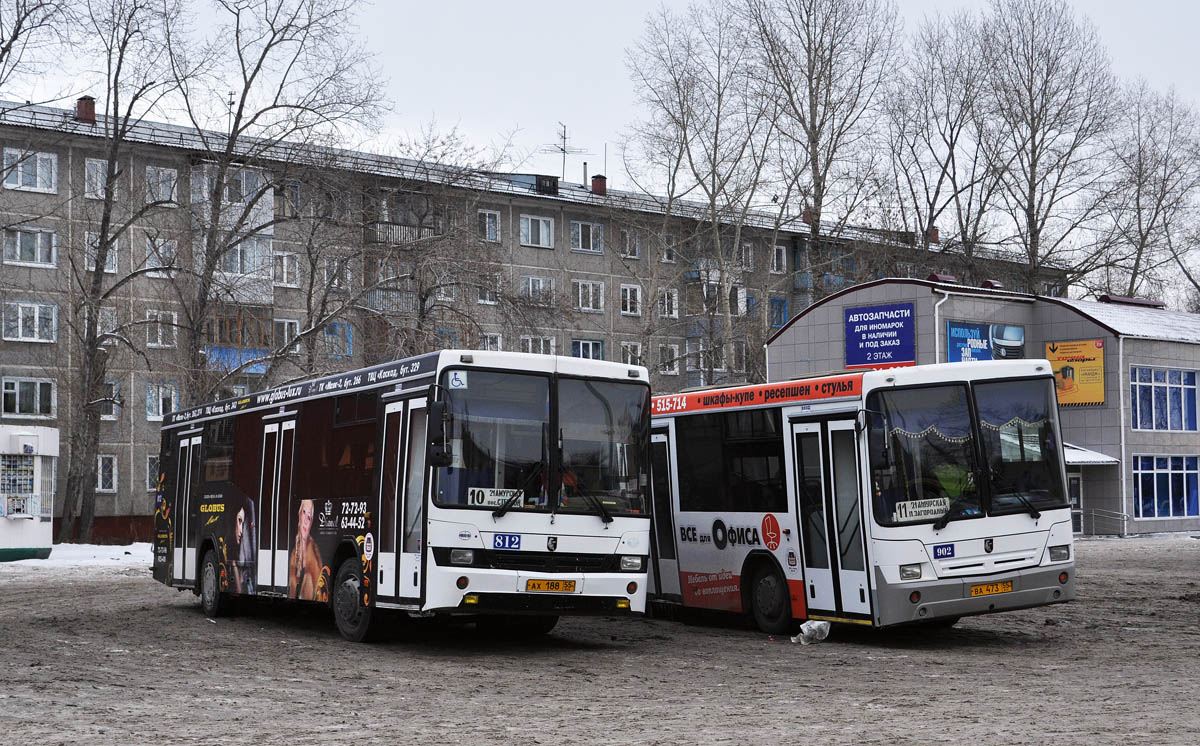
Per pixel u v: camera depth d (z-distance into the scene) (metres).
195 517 22.84
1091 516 52.56
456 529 15.18
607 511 15.88
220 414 22.28
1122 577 29.17
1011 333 51.78
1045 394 17.11
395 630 18.88
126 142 57.09
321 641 17.55
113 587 28.92
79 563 38.38
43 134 56.88
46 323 56.56
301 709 11.46
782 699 12.01
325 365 43.88
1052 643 17.03
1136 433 52.34
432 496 15.20
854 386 16.69
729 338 56.56
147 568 36.16
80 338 47.31
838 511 16.92
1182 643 16.75
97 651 16.16
